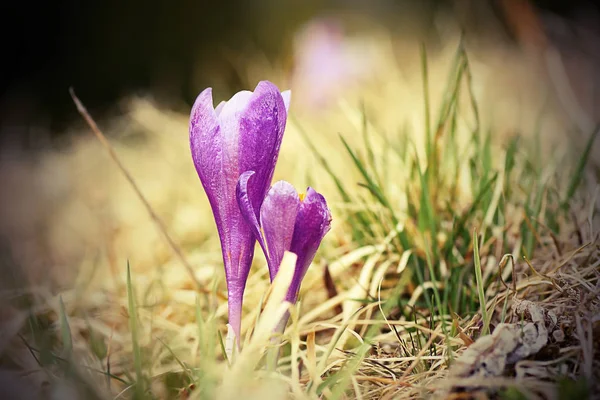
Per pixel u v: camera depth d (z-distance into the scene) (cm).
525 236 57
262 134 47
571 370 46
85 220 95
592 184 62
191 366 50
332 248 61
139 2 218
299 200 46
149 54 216
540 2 189
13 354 55
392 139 78
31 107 191
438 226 58
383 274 56
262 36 189
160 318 56
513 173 66
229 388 45
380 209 59
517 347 47
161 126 97
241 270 48
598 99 120
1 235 100
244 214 46
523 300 50
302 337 55
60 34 224
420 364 49
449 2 179
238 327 48
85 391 47
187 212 84
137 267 73
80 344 55
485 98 112
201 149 47
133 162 114
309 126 92
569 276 50
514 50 149
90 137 133
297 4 191
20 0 228
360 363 49
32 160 142
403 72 123
